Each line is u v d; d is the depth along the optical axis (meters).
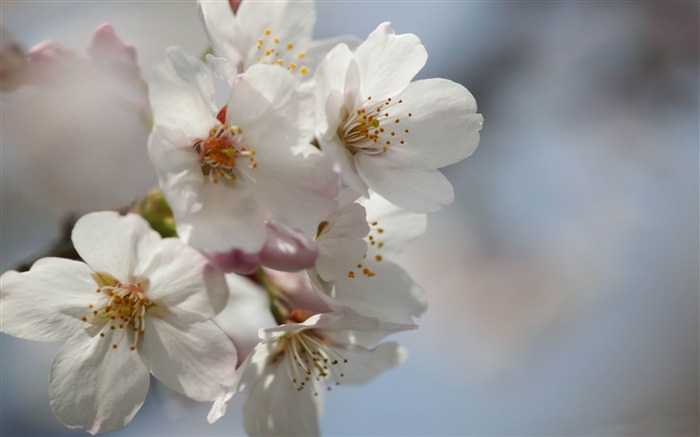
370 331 0.30
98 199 0.34
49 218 0.35
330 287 0.29
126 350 0.28
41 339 0.28
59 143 0.34
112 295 0.28
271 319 0.32
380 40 0.29
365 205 0.31
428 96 0.29
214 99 0.28
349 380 0.31
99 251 0.28
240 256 0.27
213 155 0.28
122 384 0.28
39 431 0.36
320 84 0.28
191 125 0.28
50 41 0.32
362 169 0.29
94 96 0.32
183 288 0.28
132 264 0.28
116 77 0.31
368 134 0.29
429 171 0.29
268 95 0.28
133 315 0.28
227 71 0.27
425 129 0.29
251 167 0.28
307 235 0.28
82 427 0.28
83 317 0.28
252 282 0.31
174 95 0.27
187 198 0.27
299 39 0.31
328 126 0.28
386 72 0.29
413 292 0.30
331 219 0.28
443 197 0.29
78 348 0.28
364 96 0.29
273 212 0.28
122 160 0.34
